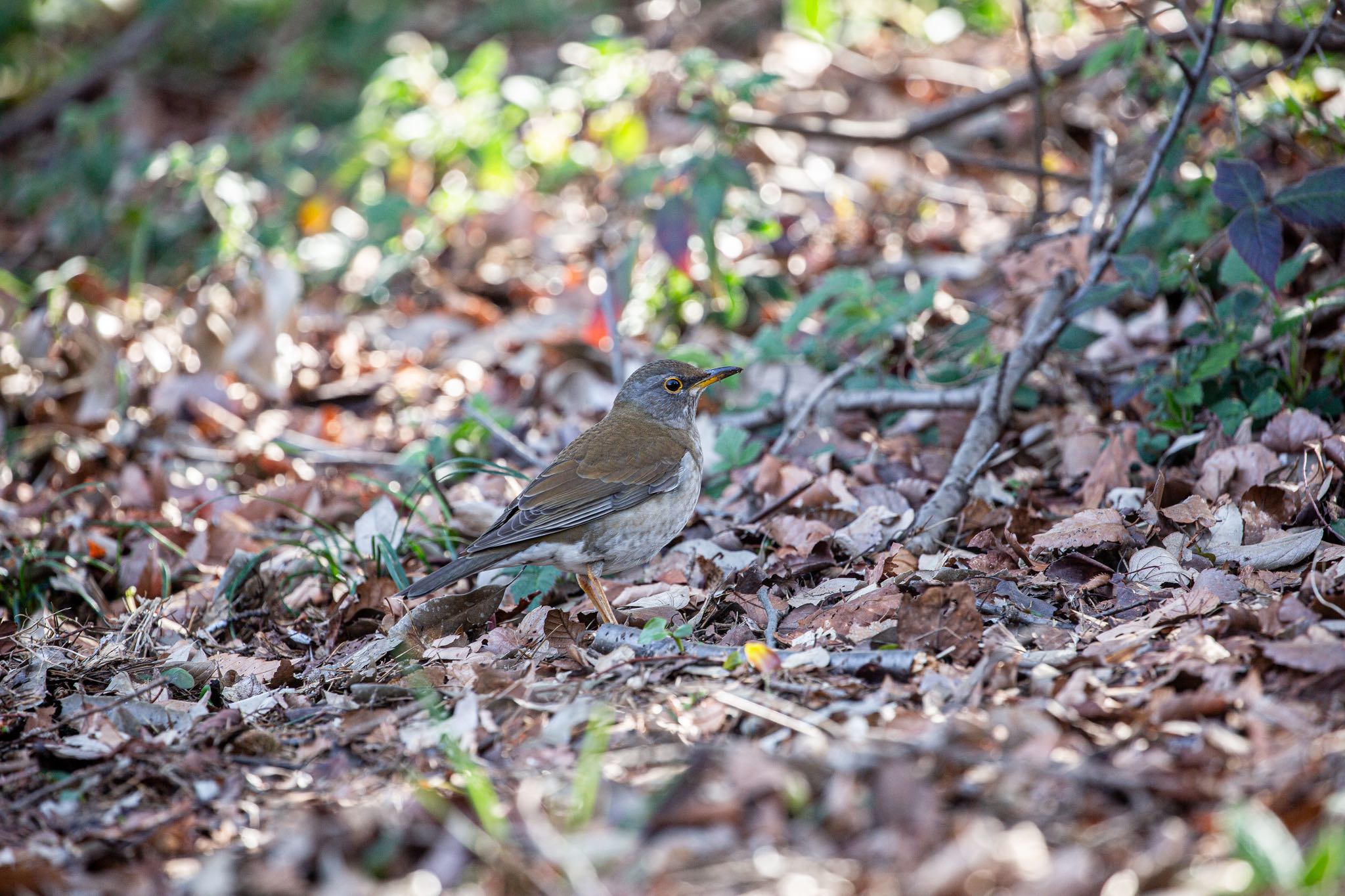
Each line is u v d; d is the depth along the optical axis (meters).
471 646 9.39
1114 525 9.66
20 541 12.16
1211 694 6.80
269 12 25.73
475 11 24.92
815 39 20.48
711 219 14.04
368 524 11.46
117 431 14.02
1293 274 10.91
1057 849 5.75
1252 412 10.71
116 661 9.61
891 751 6.49
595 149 18.38
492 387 14.89
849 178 18.03
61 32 26.78
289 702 8.71
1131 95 14.17
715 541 10.92
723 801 6.17
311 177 19.78
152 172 17.25
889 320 12.52
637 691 7.96
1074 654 7.77
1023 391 12.44
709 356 13.51
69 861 6.68
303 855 6.27
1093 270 11.78
